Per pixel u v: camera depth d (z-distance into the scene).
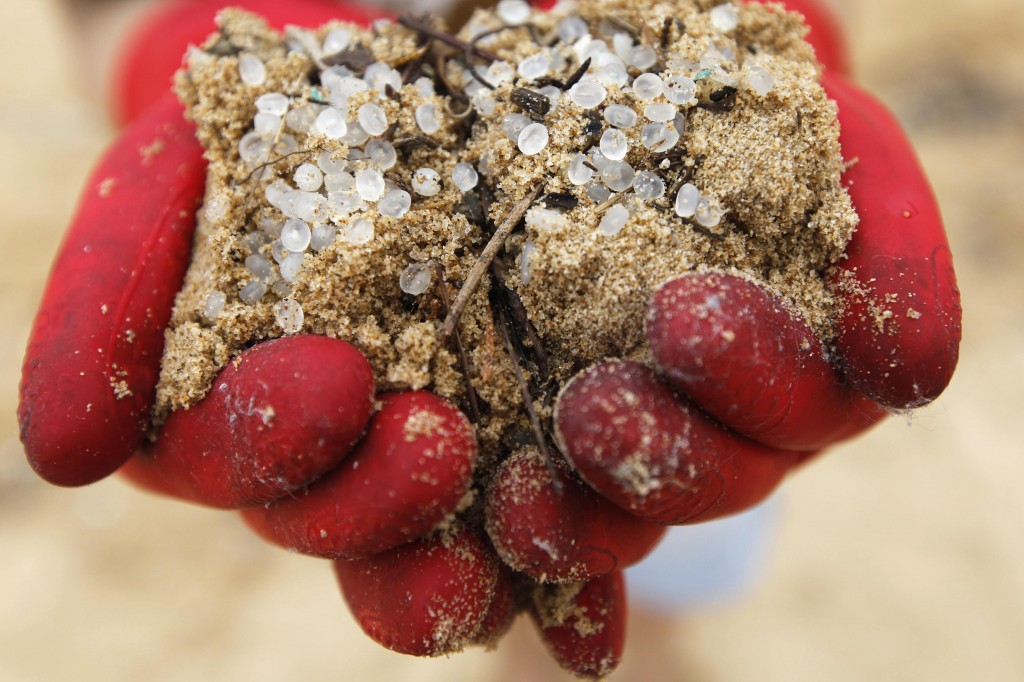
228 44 0.34
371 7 0.43
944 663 0.51
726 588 0.47
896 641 0.52
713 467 0.31
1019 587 0.53
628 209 0.32
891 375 0.32
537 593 0.34
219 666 0.52
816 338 0.32
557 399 0.31
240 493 0.31
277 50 0.34
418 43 0.34
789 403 0.31
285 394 0.30
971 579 0.54
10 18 1.01
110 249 0.33
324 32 0.35
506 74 0.33
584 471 0.30
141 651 0.52
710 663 0.51
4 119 0.87
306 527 0.31
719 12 0.34
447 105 0.34
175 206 0.34
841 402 0.32
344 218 0.32
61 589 0.55
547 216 0.32
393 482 0.30
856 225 0.32
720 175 0.32
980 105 0.82
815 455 0.35
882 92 0.85
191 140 0.34
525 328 0.32
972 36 0.88
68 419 0.32
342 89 0.33
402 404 0.31
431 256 0.32
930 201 0.33
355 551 0.31
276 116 0.33
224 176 0.33
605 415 0.30
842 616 0.53
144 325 0.33
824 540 0.56
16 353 0.66
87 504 0.59
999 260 0.69
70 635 0.53
